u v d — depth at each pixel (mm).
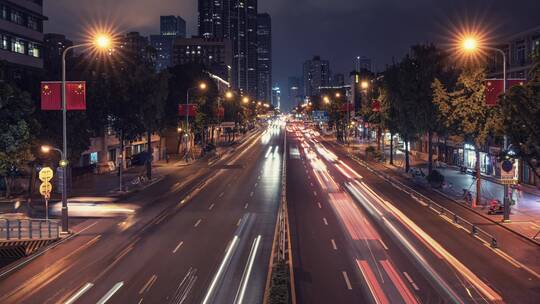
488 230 35969
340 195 52000
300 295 23078
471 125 43812
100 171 70938
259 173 72250
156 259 29219
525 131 31328
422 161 86000
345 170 75438
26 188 56062
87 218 41438
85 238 34656
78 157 54812
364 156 97125
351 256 29328
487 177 63281
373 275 25844
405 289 23750
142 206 46625
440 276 25641
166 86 65812
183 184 61469
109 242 33469
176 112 92938
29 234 33938
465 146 72125
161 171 74688
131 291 23969
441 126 56875
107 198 50875
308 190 55656
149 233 35812
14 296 23688
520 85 31484
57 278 26188
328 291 23547
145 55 67312
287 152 108562
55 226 36656
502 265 27547
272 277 23438
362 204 46500
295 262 28203
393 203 46969
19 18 81312
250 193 53969
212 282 25047
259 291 23641
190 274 26359
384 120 77062
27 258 29922
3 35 76438
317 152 108562
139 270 27172
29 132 43656
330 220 39438
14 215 41938
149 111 63906
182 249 31359
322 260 28547
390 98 69812
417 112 59406
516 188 48312
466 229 36125
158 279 25625
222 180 64938
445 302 22094
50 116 51906
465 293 23234
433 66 59438
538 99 30328
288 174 70750
